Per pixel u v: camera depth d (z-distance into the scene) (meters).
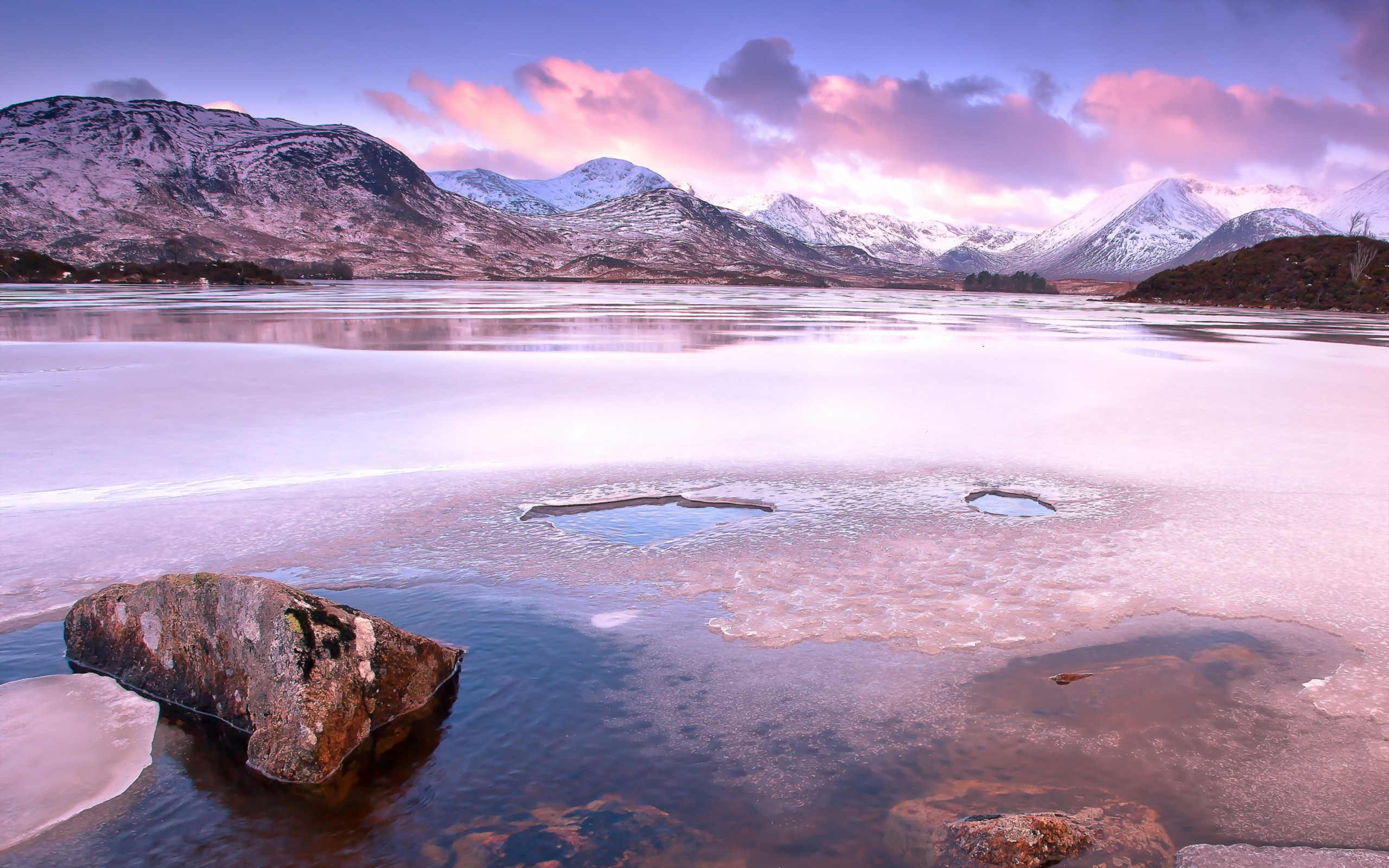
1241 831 2.92
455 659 4.21
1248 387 14.87
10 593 5.19
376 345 22.59
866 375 16.47
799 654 4.32
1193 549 5.85
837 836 2.90
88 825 3.09
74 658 4.49
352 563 5.70
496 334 27.70
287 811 3.17
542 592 5.20
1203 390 14.47
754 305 60.84
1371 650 4.30
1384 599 4.95
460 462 8.66
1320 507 6.91
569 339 25.59
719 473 8.20
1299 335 31.30
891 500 7.22
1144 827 2.91
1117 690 3.89
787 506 7.05
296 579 5.42
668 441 9.74
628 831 2.95
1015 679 4.02
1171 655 4.25
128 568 5.57
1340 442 9.68
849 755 3.41
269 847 2.96
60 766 3.48
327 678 3.52
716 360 19.33
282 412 11.65
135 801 3.25
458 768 3.39
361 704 3.60
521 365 17.75
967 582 5.27
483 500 7.22
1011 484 7.75
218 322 32.38
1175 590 5.10
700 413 11.75
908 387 14.61
